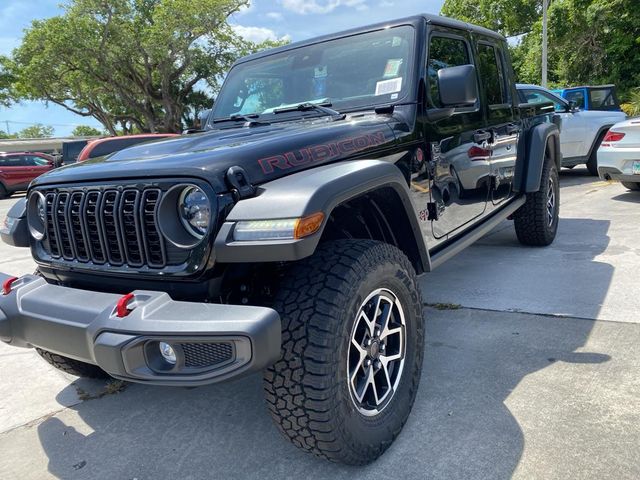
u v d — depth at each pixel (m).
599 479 1.95
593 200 7.49
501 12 27.28
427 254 2.68
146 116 29.31
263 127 2.90
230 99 3.64
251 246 1.79
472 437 2.27
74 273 2.32
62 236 2.35
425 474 2.08
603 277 4.18
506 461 2.10
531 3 26.23
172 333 1.70
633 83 21.14
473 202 3.66
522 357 2.96
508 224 6.56
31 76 26.44
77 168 2.39
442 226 3.22
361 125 2.59
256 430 2.52
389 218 2.60
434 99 3.10
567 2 21.31
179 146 2.46
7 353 3.73
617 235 5.46
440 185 3.13
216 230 1.88
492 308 3.75
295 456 2.29
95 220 2.16
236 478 2.17
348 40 3.28
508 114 4.24
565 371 2.76
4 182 18.70
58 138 45.69
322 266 2.04
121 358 1.77
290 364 1.90
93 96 29.69
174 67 28.58
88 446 2.50
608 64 21.89
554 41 22.16
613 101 10.94
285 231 1.77
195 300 2.00
